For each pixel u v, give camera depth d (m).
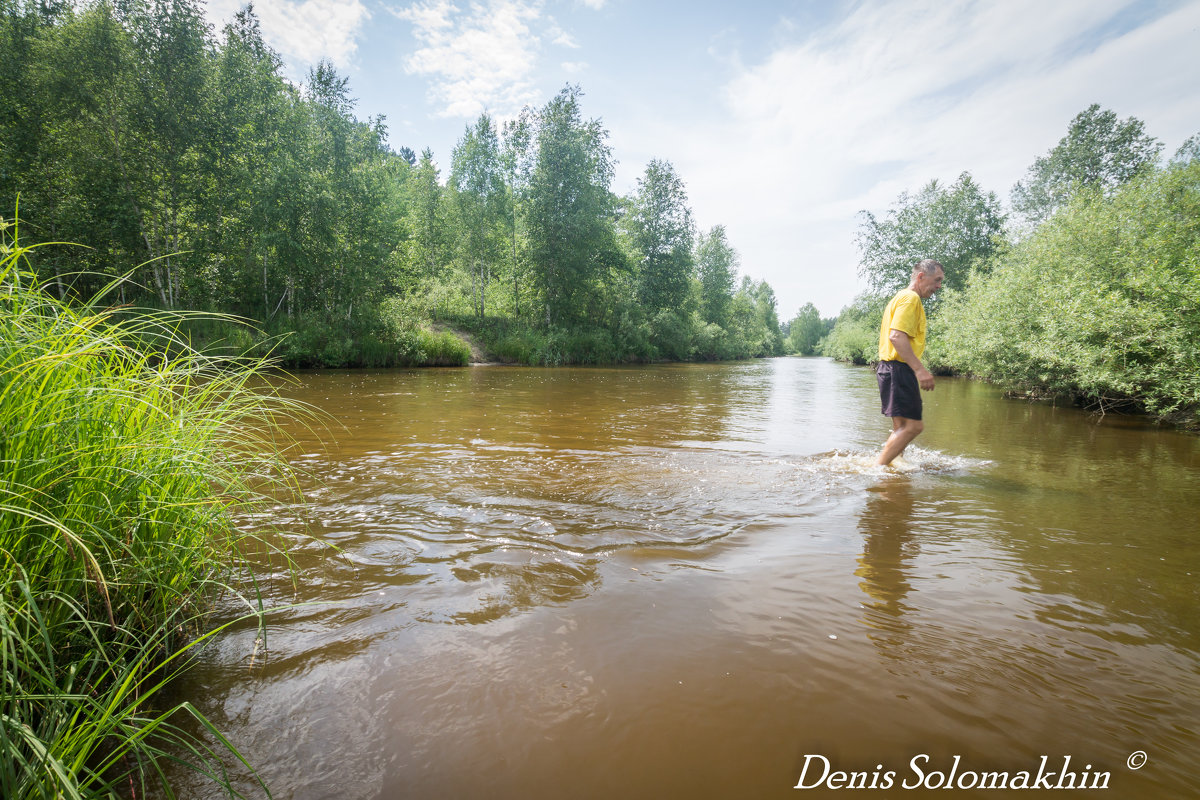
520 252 30.50
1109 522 3.44
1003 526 3.35
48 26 16.89
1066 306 10.18
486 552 2.77
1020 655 1.93
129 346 1.97
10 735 1.14
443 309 28.33
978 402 11.65
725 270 49.66
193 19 17.33
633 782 1.35
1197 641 2.04
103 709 1.36
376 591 2.32
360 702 1.62
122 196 16.84
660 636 2.02
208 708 1.58
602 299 33.34
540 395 11.41
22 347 1.59
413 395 10.75
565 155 28.94
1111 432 7.54
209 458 2.12
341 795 1.28
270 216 18.89
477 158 28.36
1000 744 1.49
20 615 1.35
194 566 1.99
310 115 20.75
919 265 4.90
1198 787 1.35
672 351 38.06
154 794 1.27
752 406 10.08
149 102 16.86
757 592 2.40
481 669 1.80
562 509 3.52
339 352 19.95
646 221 36.72
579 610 2.21
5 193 15.42
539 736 1.50
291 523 3.12
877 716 1.60
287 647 1.89
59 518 1.55
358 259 21.47
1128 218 11.74
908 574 2.61
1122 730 1.56
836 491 4.15
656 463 4.95
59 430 1.65
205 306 18.45
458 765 1.39
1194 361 8.09
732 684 1.74
